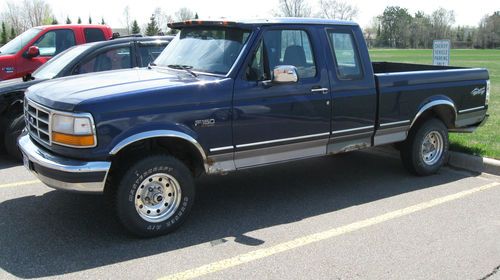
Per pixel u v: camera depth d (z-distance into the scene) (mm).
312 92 5441
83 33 10992
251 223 5105
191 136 4676
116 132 4332
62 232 4812
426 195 6008
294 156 5527
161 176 4648
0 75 9969
